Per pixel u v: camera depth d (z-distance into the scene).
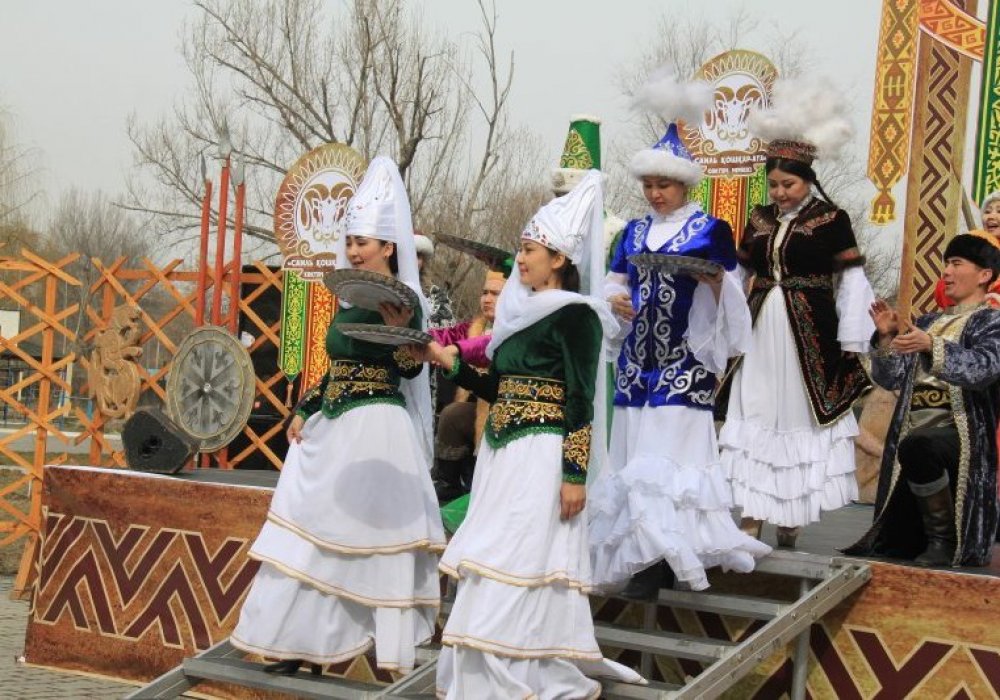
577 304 5.84
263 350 13.10
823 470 6.87
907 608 6.44
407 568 6.45
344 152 11.80
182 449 9.53
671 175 6.69
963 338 6.61
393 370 6.60
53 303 13.09
